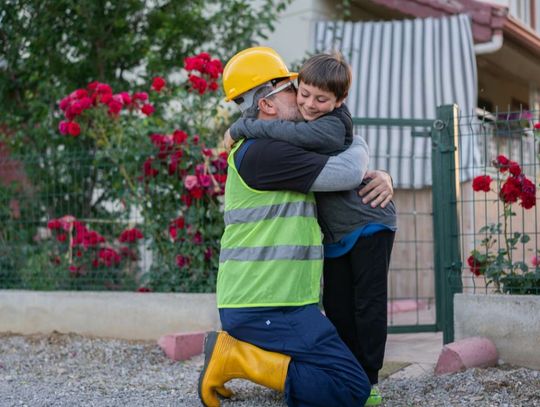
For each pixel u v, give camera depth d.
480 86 10.10
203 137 6.12
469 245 6.54
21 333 6.41
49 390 4.27
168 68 7.86
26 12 7.71
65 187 6.90
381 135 7.57
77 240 6.50
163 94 7.31
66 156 6.79
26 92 7.86
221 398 3.86
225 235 3.53
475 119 7.34
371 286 3.47
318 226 3.44
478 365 4.45
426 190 7.69
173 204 6.16
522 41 8.46
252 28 7.98
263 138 3.37
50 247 6.76
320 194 3.48
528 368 4.51
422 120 5.84
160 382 4.51
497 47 7.88
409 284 7.73
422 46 8.03
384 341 3.54
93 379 4.63
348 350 3.39
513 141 7.31
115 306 6.04
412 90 7.77
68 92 7.62
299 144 3.31
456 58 7.79
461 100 7.57
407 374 4.53
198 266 6.02
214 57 7.96
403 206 7.73
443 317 5.05
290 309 3.38
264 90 3.47
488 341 4.62
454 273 5.02
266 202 3.37
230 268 3.46
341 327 3.59
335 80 3.27
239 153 3.41
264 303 3.36
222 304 3.49
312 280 3.40
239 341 3.49
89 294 6.16
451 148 5.09
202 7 8.03
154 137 6.16
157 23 7.92
